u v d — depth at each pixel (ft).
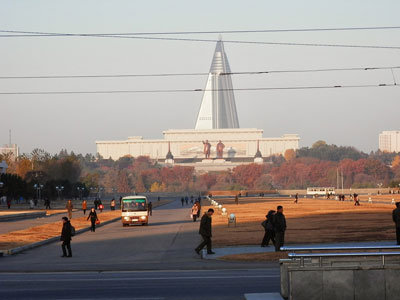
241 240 259.19
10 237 297.12
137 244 264.93
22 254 229.04
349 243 228.43
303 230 307.17
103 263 193.47
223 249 225.15
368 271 105.09
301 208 639.76
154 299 118.01
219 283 136.67
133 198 399.65
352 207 643.45
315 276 105.19
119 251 235.61
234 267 171.01
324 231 295.69
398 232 197.98
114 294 124.88
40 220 483.51
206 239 208.33
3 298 121.29
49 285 139.23
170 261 195.42
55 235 311.27
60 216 555.69
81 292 128.06
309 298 104.99
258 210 602.44
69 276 157.58
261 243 240.53
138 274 159.63
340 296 104.94
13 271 172.65
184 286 133.80
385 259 107.24
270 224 224.53
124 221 396.37
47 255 224.12
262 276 146.51
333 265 106.52
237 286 131.54
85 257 215.31
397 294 104.58
